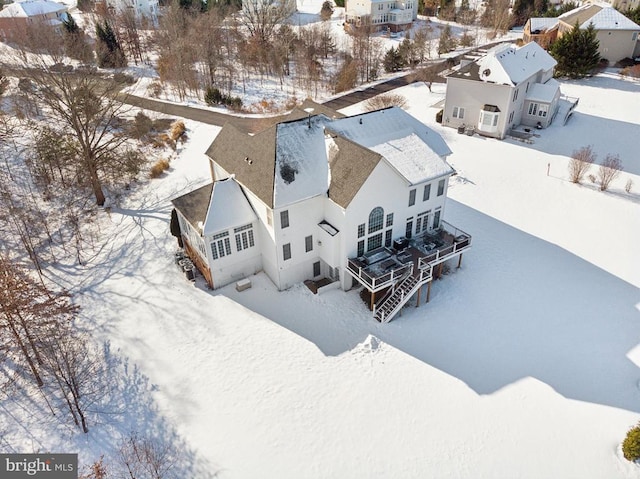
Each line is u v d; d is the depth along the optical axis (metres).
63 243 36.22
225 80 69.94
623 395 24.73
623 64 72.06
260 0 88.19
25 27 82.81
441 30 96.81
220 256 30.45
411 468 21.59
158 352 26.89
